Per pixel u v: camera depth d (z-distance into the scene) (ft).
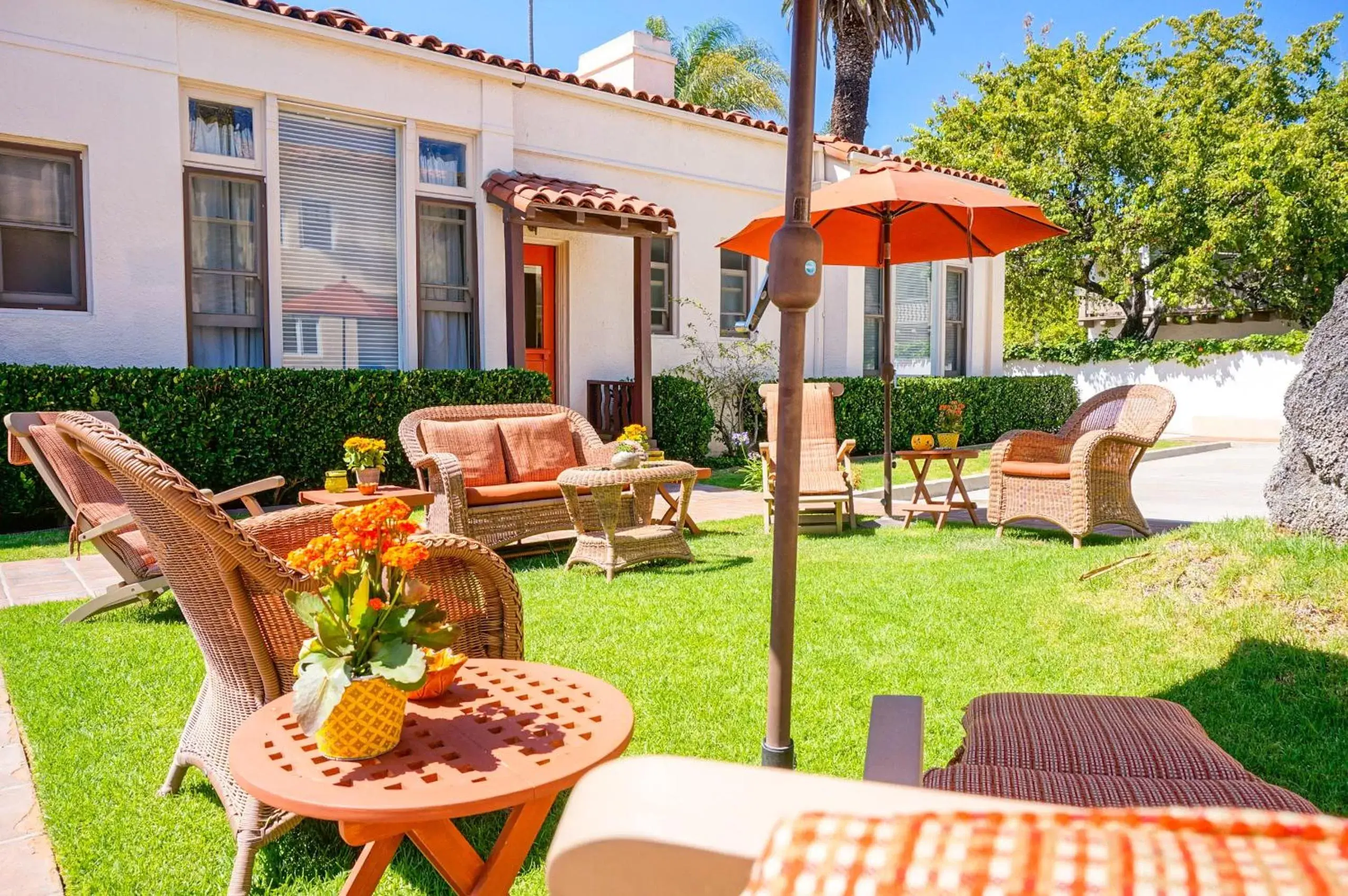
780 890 1.68
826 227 26.35
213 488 26.50
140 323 26.73
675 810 2.12
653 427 37.73
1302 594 13.25
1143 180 67.67
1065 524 21.48
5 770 9.62
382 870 6.36
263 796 5.58
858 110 54.80
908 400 44.98
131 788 9.09
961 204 20.75
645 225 34.19
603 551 18.69
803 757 9.63
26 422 16.48
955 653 13.08
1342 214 64.69
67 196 25.82
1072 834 1.61
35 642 13.82
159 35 26.50
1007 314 80.23
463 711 6.86
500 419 23.06
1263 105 72.38
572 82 35.50
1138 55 72.79
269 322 29.22
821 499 23.98
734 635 14.02
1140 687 11.61
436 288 32.86
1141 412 22.13
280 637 7.84
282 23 28.19
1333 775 9.14
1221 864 1.47
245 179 28.66
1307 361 15.26
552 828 8.42
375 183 31.35
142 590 14.85
